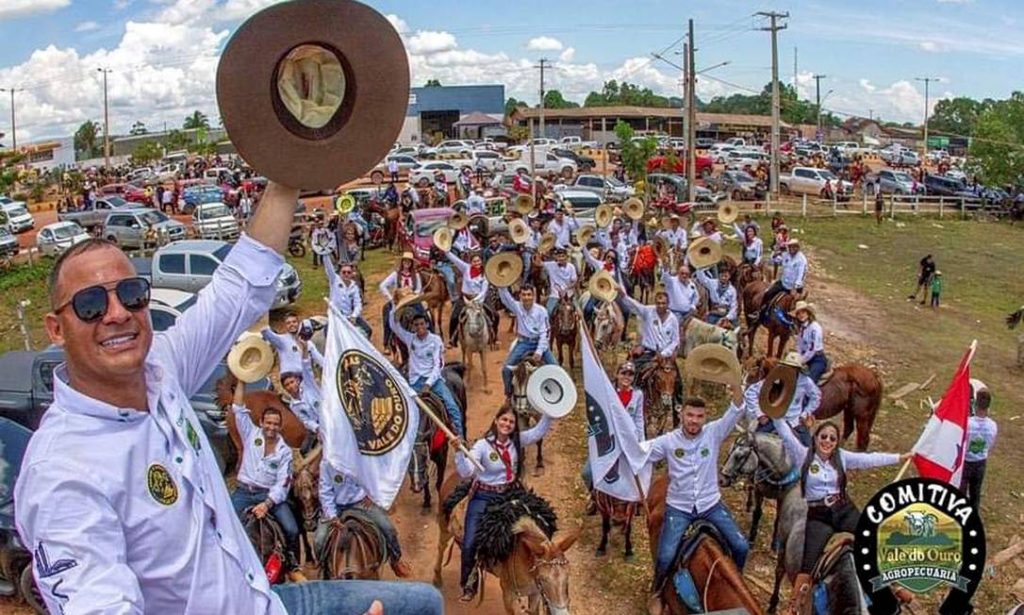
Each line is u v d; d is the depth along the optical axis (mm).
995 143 54812
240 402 10867
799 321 15812
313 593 3047
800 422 12695
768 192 49531
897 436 17047
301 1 2744
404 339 13672
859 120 126938
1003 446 17016
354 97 2844
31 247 39812
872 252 38531
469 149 66438
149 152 79250
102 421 2318
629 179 54062
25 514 2188
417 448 12875
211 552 2441
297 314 25562
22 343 25094
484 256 24422
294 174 2830
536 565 8523
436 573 11578
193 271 24062
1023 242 42562
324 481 9867
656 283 27172
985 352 24047
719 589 8414
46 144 88938
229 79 2738
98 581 2129
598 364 11344
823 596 8578
